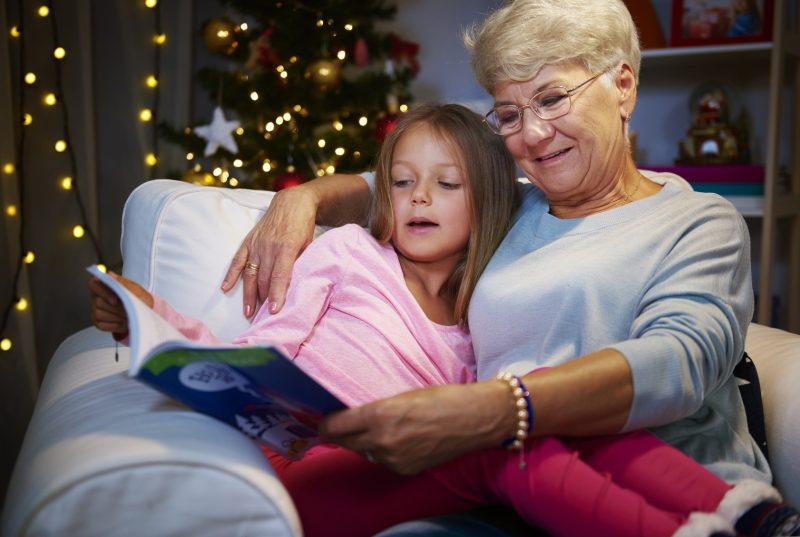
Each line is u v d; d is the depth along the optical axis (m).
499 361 1.25
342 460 1.07
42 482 0.81
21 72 2.69
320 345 1.25
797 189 2.83
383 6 3.42
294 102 2.91
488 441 0.95
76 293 2.90
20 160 2.70
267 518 0.83
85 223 2.88
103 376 1.18
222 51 2.92
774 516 0.92
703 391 1.05
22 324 2.65
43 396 1.24
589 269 1.18
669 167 2.81
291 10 2.92
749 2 2.78
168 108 3.15
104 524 0.80
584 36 1.19
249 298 1.31
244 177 3.27
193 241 1.35
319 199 1.41
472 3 3.35
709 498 0.96
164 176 3.15
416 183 1.34
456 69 3.39
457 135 1.35
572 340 1.18
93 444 0.86
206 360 0.86
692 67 3.04
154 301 1.11
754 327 1.53
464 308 1.37
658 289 1.13
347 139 2.84
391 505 1.04
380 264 1.33
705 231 1.18
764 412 1.26
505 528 1.05
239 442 0.90
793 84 2.86
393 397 0.91
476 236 1.36
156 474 0.81
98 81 3.02
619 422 1.00
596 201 1.29
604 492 0.93
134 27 3.06
